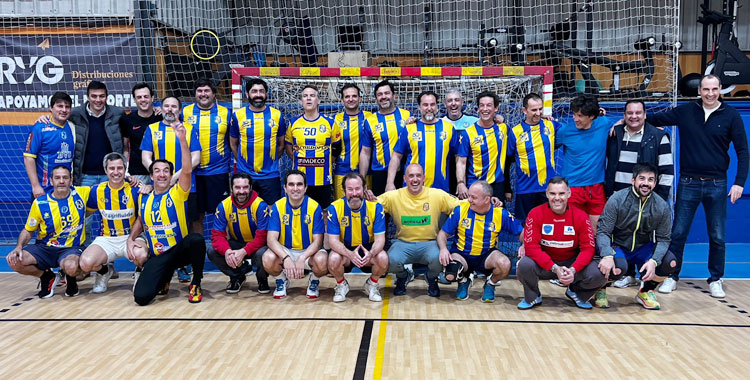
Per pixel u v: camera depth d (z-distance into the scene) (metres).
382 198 4.56
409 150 5.08
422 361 3.21
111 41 6.84
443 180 5.10
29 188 7.02
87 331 3.73
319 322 3.92
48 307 4.30
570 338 3.60
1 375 3.01
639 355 3.31
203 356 3.29
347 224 4.47
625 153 4.73
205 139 5.12
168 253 4.51
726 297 4.63
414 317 4.04
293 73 5.75
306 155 5.16
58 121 4.98
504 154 5.07
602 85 8.80
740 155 4.47
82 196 4.72
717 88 4.41
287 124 5.31
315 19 10.04
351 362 3.19
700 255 6.47
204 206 5.28
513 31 8.41
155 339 3.57
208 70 7.53
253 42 9.37
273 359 3.24
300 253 4.53
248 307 4.29
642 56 8.70
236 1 9.47
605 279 4.09
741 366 3.14
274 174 5.18
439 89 6.57
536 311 4.21
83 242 4.79
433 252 4.48
